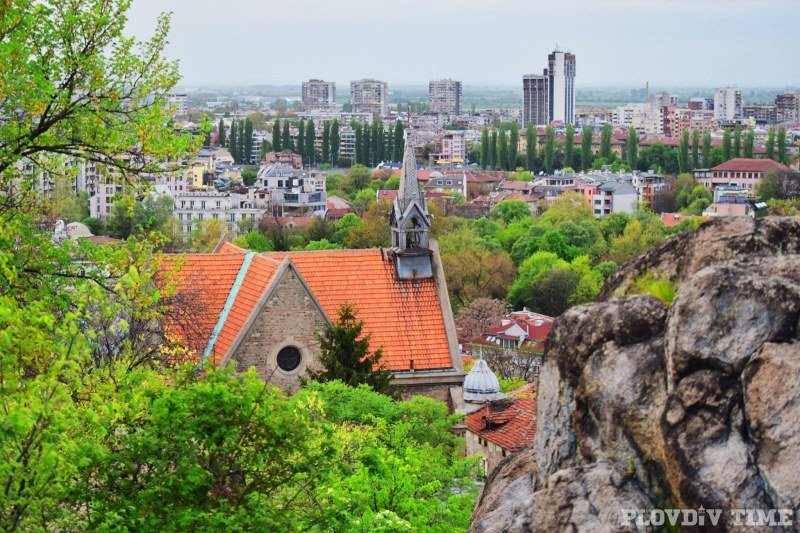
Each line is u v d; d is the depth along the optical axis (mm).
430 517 44688
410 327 74750
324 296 75125
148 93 40812
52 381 27578
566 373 21172
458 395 73312
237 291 73500
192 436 32531
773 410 18000
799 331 18453
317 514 34625
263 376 70625
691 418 18703
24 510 27469
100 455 28547
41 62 39219
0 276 32844
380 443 53344
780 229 20781
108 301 35906
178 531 30656
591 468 19812
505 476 24453
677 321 19250
